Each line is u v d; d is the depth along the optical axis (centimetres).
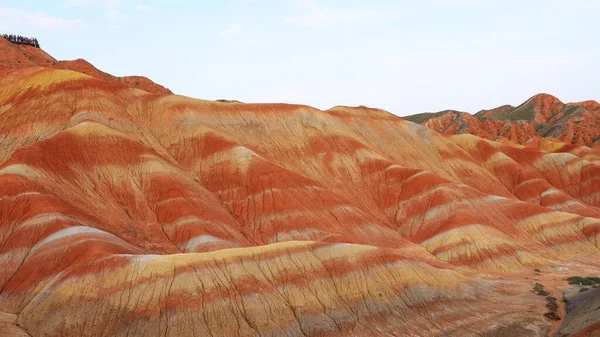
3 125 9319
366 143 11912
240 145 9581
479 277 7331
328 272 5400
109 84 10388
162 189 7969
